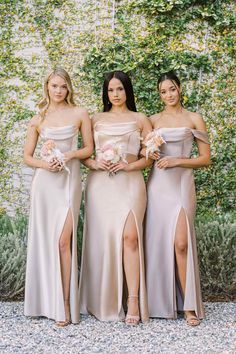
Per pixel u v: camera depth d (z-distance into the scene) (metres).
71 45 6.02
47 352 3.60
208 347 3.70
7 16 6.01
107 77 4.46
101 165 4.28
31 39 6.02
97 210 4.33
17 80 6.04
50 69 6.03
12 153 6.09
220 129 6.07
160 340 3.84
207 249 5.07
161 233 4.32
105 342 3.79
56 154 4.15
